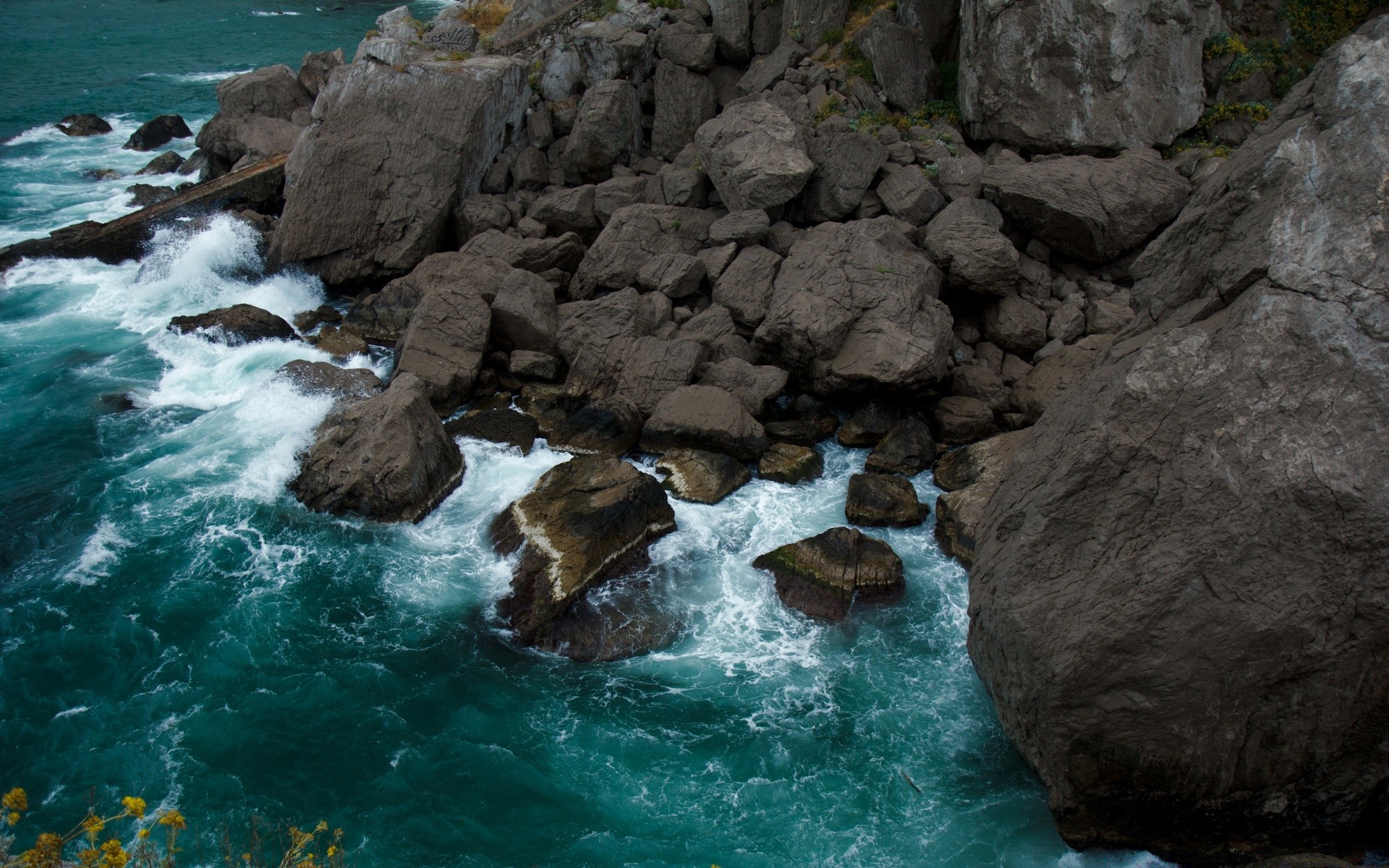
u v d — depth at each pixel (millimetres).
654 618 17312
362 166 29094
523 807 14023
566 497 18766
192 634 16812
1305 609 11914
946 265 23594
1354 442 12078
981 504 18734
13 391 23719
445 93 29391
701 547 18969
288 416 22547
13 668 16016
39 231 32750
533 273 25297
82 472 20766
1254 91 26797
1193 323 14297
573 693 15977
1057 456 14094
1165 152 26641
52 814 13602
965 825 13820
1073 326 23328
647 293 25203
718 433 21172
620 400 22062
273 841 13359
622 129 30844
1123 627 12516
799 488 20859
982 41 26938
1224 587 12266
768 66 31516
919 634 17062
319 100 30922
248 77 38469
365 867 13078
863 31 30000
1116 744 12758
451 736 15117
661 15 33531
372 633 17000
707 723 15422
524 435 22156
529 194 30891
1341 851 12883
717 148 26766
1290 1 27188
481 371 24141
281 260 29078
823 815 13961
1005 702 14023
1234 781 12594
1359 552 11781
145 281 29062
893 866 13242
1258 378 12727
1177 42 25984
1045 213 24141
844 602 17484
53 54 57781
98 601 17422
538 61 33656
